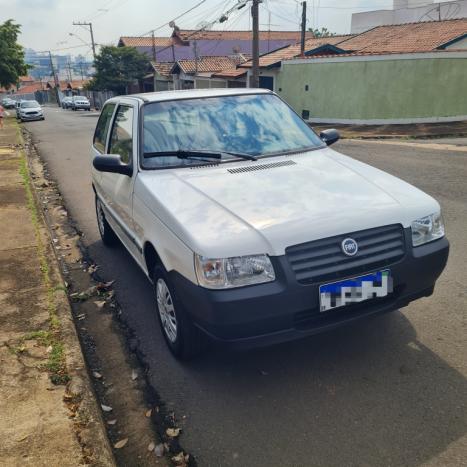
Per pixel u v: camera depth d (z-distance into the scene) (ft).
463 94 57.77
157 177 12.24
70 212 26.35
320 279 9.34
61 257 19.49
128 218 13.62
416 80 58.49
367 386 10.23
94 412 9.34
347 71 63.10
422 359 11.02
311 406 9.77
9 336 12.03
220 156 12.82
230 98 14.76
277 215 9.80
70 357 11.05
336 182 11.38
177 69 117.60
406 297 10.41
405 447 8.56
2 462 8.12
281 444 8.86
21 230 21.06
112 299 15.37
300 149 13.78
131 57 140.15
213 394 10.39
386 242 9.98
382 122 61.67
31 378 10.34
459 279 14.89
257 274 9.15
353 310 10.02
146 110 13.78
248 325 9.14
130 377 11.28
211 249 9.13
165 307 11.76
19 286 14.99
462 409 9.40
